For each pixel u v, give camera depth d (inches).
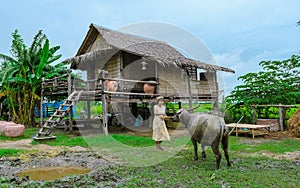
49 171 188.1
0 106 645.3
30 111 525.7
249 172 166.6
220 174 161.5
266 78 455.8
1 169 193.2
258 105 425.7
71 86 402.0
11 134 352.5
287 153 231.8
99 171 177.2
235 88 467.5
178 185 144.8
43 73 530.6
